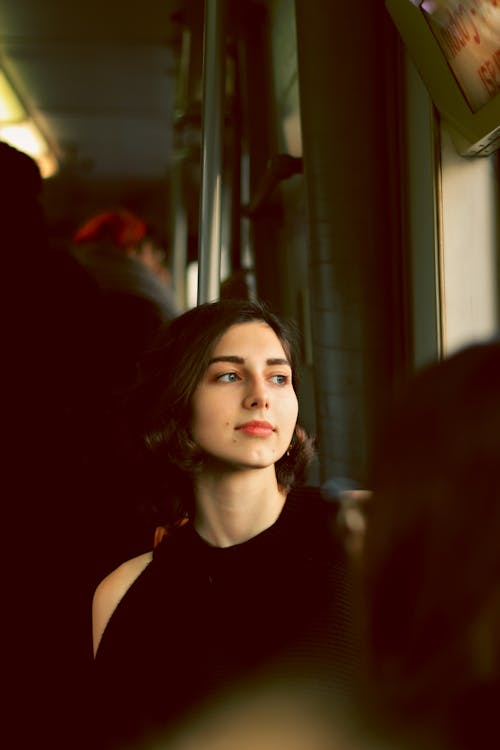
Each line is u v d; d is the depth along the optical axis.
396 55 2.53
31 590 1.66
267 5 3.90
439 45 2.08
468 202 2.26
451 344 2.26
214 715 0.75
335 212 2.57
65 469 1.68
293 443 1.19
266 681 0.95
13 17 6.18
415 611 0.50
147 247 2.02
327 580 1.02
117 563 1.69
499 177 2.26
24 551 1.66
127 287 1.85
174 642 1.06
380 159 2.58
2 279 1.69
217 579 1.08
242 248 4.30
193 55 4.87
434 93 2.18
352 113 2.55
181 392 1.11
